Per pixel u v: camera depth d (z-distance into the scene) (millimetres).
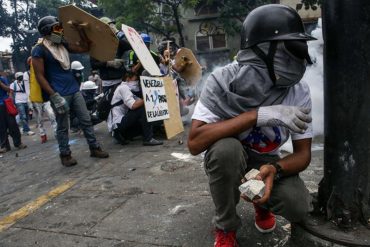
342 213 2107
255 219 2529
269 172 1893
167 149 4949
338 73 2010
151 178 3789
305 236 2172
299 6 10328
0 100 6672
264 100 1949
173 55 6895
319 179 3332
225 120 1940
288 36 1804
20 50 32500
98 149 4887
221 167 1933
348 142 2053
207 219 2736
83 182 3924
